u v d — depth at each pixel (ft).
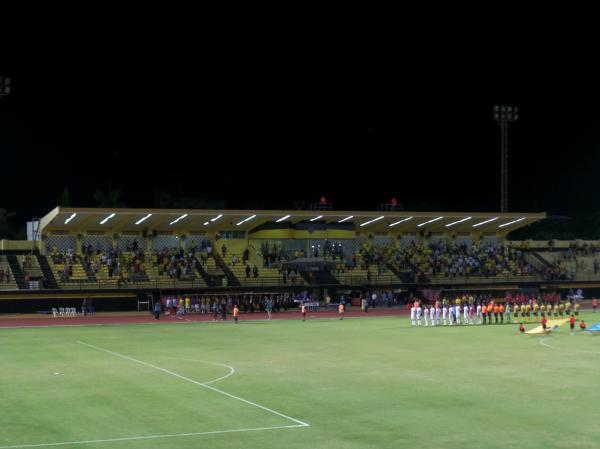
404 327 228.22
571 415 94.07
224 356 153.17
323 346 172.04
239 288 308.40
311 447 79.20
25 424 90.12
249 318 273.13
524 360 145.48
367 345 174.09
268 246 342.64
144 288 296.92
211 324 245.65
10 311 283.18
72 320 264.72
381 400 103.91
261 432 85.71
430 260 358.23
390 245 367.66
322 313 298.56
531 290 346.95
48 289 286.66
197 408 98.89
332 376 125.29
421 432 85.51
